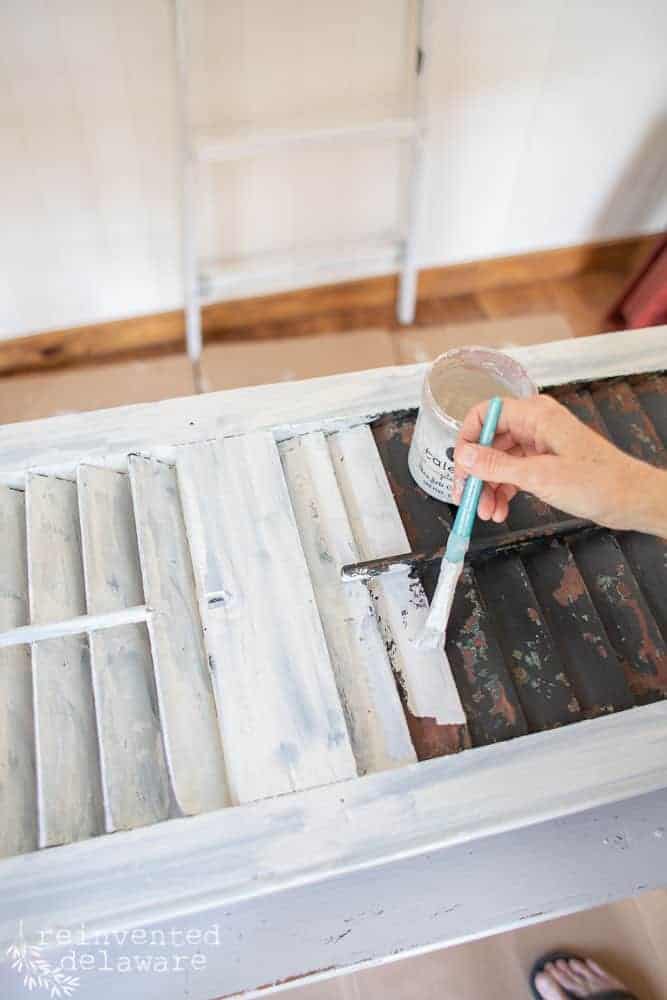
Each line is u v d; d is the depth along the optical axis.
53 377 1.89
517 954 1.35
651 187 1.87
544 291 2.03
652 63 1.56
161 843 0.77
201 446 0.96
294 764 0.80
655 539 0.96
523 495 0.97
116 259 1.70
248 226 1.71
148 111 1.41
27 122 1.38
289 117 1.50
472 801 0.79
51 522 0.93
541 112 1.62
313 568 0.92
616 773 0.80
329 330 1.97
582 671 0.88
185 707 0.83
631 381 1.08
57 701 0.82
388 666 0.87
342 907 0.87
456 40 1.42
